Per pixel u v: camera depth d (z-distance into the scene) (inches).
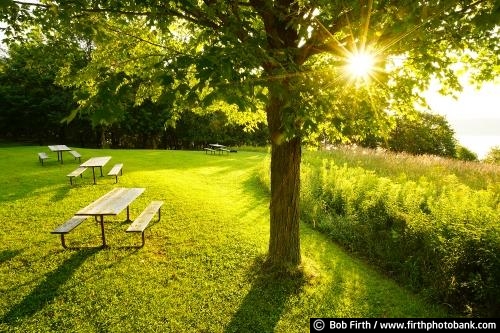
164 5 176.6
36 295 198.7
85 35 177.5
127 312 187.6
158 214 355.9
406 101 227.8
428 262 230.7
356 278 239.1
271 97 202.8
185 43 252.1
